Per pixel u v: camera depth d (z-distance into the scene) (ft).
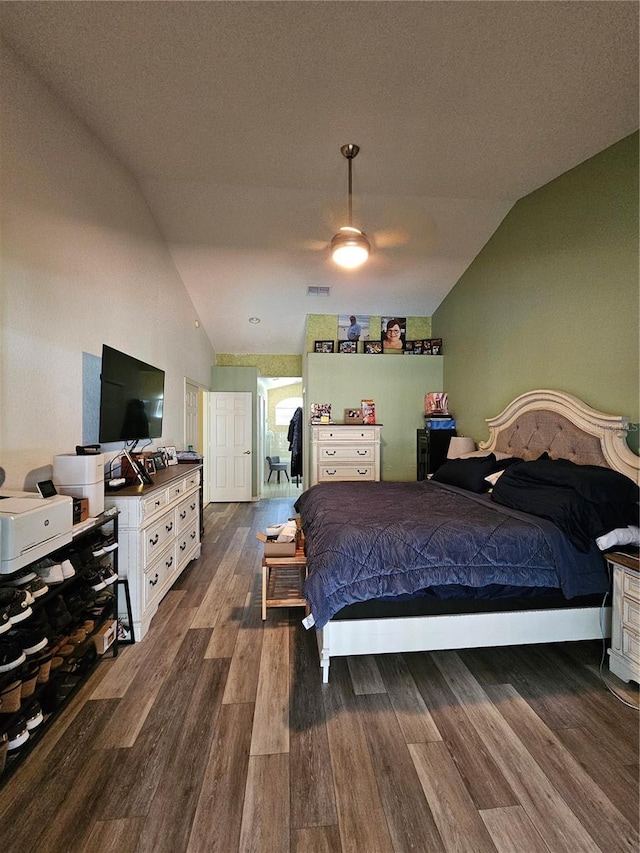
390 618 6.01
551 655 6.66
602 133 7.32
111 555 6.97
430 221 11.21
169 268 12.57
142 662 6.40
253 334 19.11
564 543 6.16
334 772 4.38
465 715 5.26
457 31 5.30
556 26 5.19
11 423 5.43
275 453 31.09
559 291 9.00
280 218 11.01
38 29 5.25
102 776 4.32
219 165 8.85
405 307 16.42
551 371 9.27
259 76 6.16
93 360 7.75
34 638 4.63
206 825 3.81
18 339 5.58
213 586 9.46
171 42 5.52
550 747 4.74
